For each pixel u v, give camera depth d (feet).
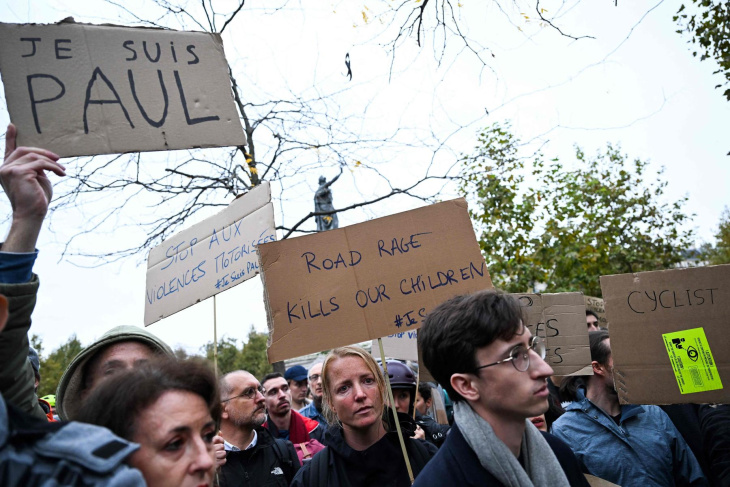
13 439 3.33
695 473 9.38
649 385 8.82
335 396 8.86
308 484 8.70
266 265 8.89
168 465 4.38
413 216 9.14
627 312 9.11
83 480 3.21
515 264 39.11
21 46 6.96
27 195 5.24
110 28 7.54
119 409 4.47
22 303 4.94
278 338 8.64
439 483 5.76
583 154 49.44
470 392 5.94
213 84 7.96
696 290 8.87
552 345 10.23
